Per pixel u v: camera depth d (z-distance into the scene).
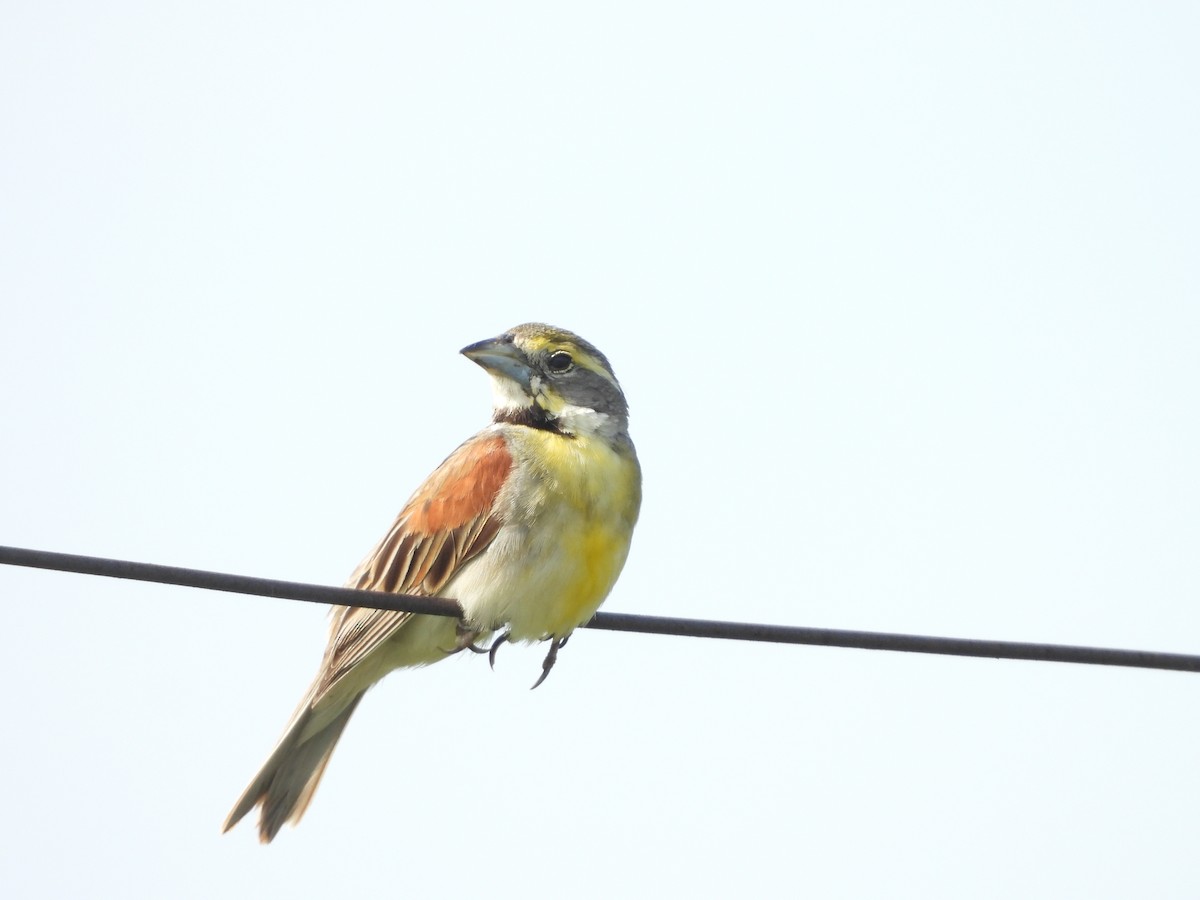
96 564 10.12
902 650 11.69
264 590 10.94
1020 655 11.60
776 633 11.86
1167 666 11.71
